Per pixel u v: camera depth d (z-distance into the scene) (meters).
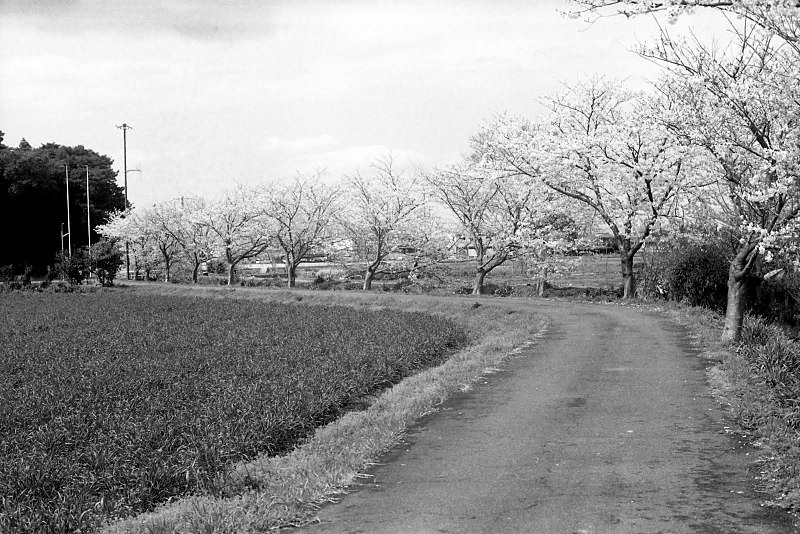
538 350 19.28
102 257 57.16
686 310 25.86
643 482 8.65
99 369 17.45
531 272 40.28
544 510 7.84
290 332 23.44
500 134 37.94
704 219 28.75
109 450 10.67
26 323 28.52
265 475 9.80
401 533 7.39
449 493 8.61
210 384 15.51
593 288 37.28
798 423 10.67
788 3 9.06
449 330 23.06
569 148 31.62
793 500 7.79
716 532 7.05
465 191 40.38
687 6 9.59
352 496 8.77
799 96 15.07
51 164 84.31
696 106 17.80
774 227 18.05
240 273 68.88
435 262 46.34
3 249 76.25
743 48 17.42
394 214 46.06
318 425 12.95
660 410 12.20
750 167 18.12
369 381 15.74
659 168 29.70
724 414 11.77
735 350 17.28
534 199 38.56
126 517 8.79
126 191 74.12
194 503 8.51
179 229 64.06
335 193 53.25
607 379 14.95
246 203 57.56
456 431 11.58
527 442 10.67
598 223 38.03
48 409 13.52
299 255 53.66
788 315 25.72
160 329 25.75
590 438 10.69
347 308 31.89
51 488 9.71
